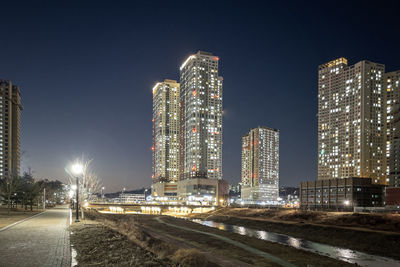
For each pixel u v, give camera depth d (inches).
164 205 5920.3
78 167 1581.0
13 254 662.5
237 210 4665.4
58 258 624.1
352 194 6501.0
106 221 1546.5
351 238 2199.8
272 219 3604.8
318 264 1121.4
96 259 617.6
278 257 1197.1
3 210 2878.9
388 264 1520.7
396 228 2315.5
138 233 1008.9
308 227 2733.8
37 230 1112.2
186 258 661.9
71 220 1605.6
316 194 7367.1
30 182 3730.3
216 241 1587.1
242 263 840.9
